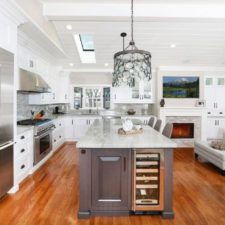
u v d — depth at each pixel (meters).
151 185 2.55
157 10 3.66
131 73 3.01
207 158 4.48
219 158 3.98
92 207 2.53
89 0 3.57
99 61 6.34
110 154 2.49
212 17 3.70
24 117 4.96
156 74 6.94
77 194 3.11
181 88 6.78
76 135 7.06
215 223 2.40
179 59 6.24
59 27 4.59
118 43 5.33
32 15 3.25
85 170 2.49
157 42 5.30
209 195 3.11
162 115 6.54
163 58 6.17
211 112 7.35
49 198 2.98
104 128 3.73
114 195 2.54
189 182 3.62
